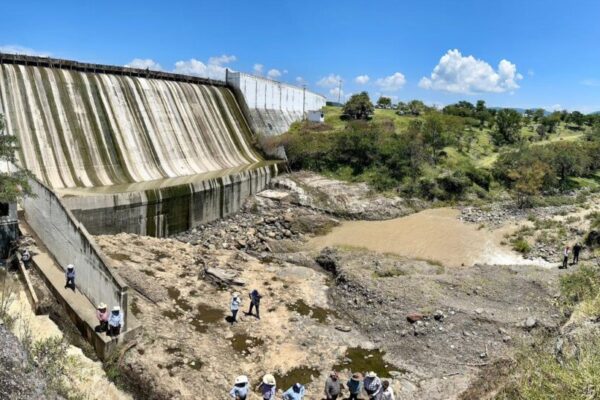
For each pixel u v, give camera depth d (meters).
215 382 21.50
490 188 65.50
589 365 10.12
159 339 23.84
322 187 59.44
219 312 28.58
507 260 41.59
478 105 129.00
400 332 26.92
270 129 78.19
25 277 26.62
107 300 23.36
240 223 49.94
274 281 34.56
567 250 37.94
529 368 12.59
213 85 71.50
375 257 38.69
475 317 27.47
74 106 47.50
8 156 30.67
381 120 88.25
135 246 36.84
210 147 61.94
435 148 73.69
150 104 56.16
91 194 38.47
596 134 91.81
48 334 20.64
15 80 43.88
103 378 19.20
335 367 23.91
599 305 16.45
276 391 21.62
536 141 93.62
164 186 44.94
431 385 21.95
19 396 10.03
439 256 42.84
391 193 60.25
